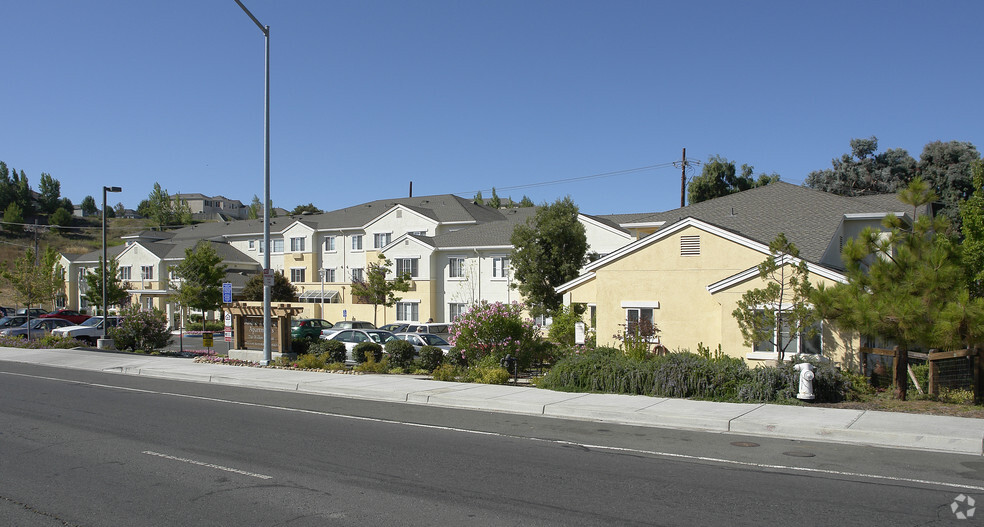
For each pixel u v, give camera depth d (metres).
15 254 86.94
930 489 7.65
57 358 25.95
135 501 7.39
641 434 11.14
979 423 10.88
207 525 6.57
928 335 12.18
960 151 44.47
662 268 22.09
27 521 6.73
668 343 21.81
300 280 57.31
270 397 16.00
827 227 23.91
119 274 61.16
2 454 9.76
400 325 35.16
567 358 16.73
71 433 11.37
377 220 53.03
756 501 7.22
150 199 125.50
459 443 10.48
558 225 32.31
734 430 11.38
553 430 11.55
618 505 7.12
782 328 18.70
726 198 30.17
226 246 61.19
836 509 6.91
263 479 8.30
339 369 20.89
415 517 6.78
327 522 6.64
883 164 48.88
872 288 13.15
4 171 113.69
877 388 14.95
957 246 12.87
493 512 6.92
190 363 23.38
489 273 43.31
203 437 11.00
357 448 10.12
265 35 21.67
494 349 19.89
